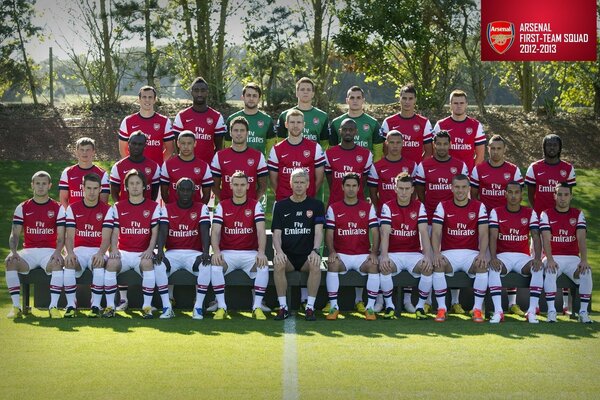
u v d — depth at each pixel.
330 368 6.33
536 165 9.80
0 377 6.02
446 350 7.02
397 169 9.66
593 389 5.80
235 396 5.57
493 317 8.68
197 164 9.50
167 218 8.91
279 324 8.34
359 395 5.61
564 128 21.56
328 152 9.70
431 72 22.67
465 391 5.73
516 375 6.16
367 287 8.86
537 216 9.23
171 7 22.39
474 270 8.86
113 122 21.00
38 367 6.30
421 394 5.64
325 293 9.48
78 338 7.41
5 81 22.97
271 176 9.66
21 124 20.77
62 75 23.23
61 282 8.81
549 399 5.56
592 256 13.41
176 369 6.26
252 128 10.16
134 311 9.18
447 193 9.58
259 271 8.76
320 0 22.09
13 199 16.58
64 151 19.61
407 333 7.85
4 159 19.08
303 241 8.84
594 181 18.73
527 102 23.19
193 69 22.47
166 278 8.77
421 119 10.23
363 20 21.81
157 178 9.57
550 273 8.81
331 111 22.28
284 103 22.38
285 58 22.38
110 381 5.91
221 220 8.92
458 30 22.28
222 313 8.70
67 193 9.68
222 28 22.33
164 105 22.36
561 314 9.41
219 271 8.74
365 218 8.94
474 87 22.88
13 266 8.78
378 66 22.55
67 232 8.89
